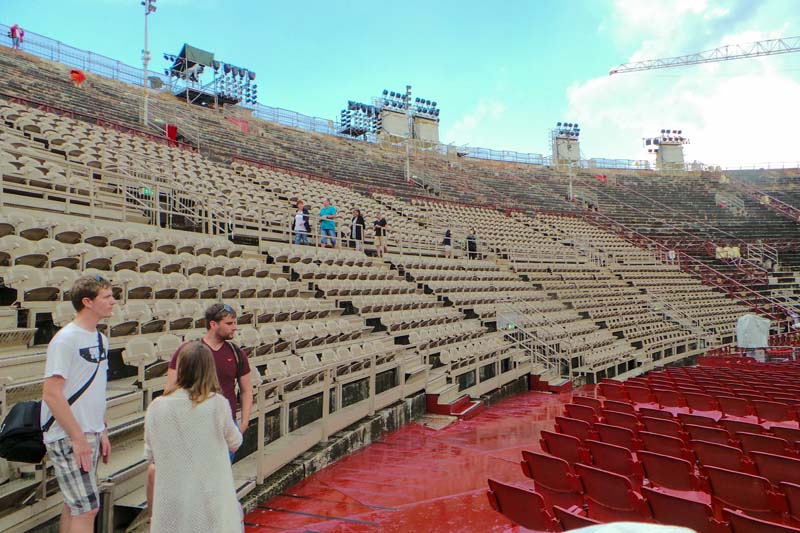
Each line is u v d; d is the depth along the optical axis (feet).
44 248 23.44
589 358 51.96
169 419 10.00
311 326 32.04
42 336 21.31
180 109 88.33
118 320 22.39
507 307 55.36
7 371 17.02
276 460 20.67
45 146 42.70
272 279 36.04
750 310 85.66
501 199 113.80
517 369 45.96
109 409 17.58
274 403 22.75
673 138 183.52
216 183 54.19
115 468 15.38
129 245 30.22
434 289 50.78
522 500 13.70
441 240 71.10
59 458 10.87
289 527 17.25
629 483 13.80
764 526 10.50
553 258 80.79
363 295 43.06
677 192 138.21
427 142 141.79
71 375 11.07
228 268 34.35
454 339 43.24
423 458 25.55
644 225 116.26
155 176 42.45
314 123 121.90
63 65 81.41
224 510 9.98
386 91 151.12
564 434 20.67
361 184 91.71
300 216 46.93
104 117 65.98
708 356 63.26
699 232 115.03
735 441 19.97
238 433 10.77
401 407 32.04
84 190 35.83
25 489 12.44
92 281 11.60
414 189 101.81
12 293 21.12
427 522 17.72
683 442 18.85
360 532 16.93
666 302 78.18
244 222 45.03
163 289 26.71
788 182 143.43
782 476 15.85
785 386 32.76
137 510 14.51
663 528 5.00
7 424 10.98
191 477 9.86
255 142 89.97
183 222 43.01
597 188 136.67
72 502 10.82
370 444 28.09
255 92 118.93
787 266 103.14
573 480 15.74
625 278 85.51
